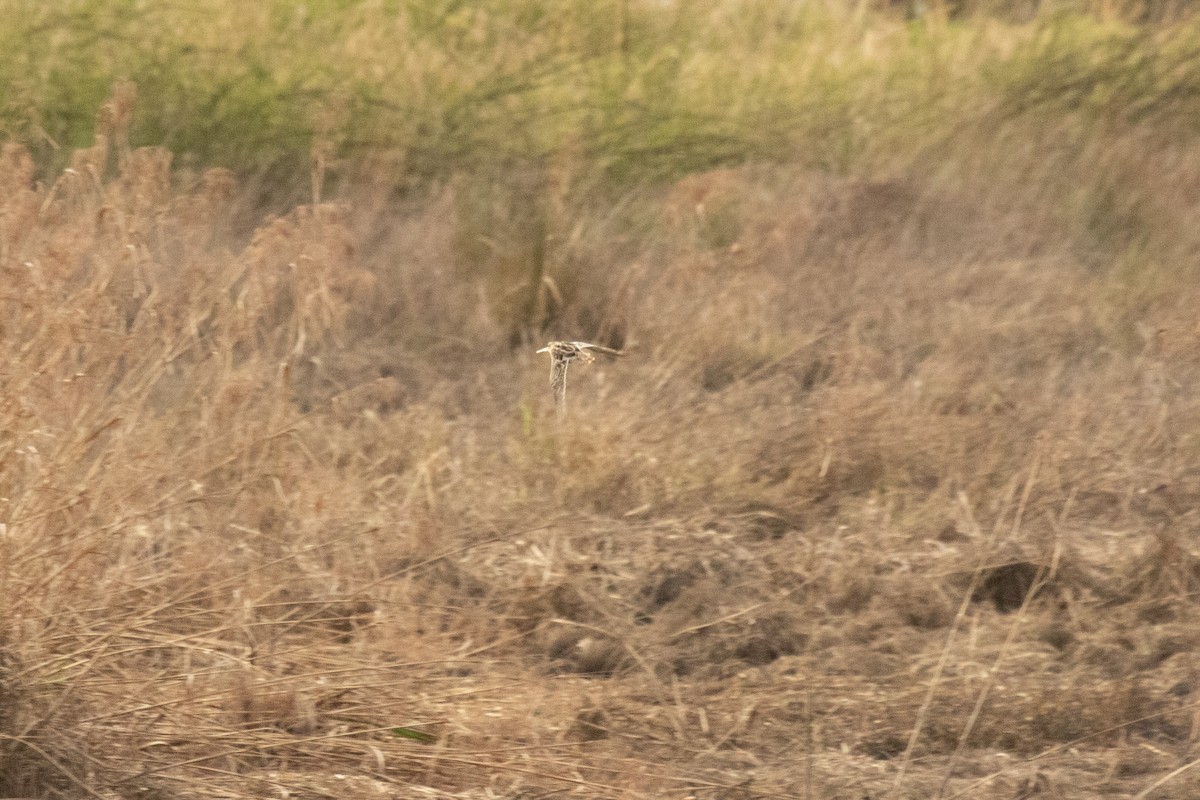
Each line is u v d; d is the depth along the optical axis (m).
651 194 37.88
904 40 45.53
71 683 14.77
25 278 16.31
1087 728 17.38
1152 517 24.06
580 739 16.86
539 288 31.69
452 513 22.05
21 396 15.23
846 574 20.98
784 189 38.16
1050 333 31.84
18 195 17.52
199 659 17.12
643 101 40.56
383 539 20.84
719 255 32.06
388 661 18.00
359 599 19.08
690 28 43.88
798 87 42.78
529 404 26.55
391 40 39.16
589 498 23.06
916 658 19.14
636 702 17.88
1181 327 27.23
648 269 32.94
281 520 20.17
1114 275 35.56
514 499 22.81
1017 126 41.78
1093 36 44.38
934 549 22.31
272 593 17.98
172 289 19.88
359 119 36.75
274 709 16.08
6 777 13.95
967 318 31.41
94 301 16.78
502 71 39.16
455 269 33.16
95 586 16.31
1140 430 26.42
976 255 35.97
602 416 24.77
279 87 37.19
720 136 39.88
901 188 37.72
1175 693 18.36
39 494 15.34
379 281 31.38
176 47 36.62
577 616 20.00
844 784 15.78
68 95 35.22
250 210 33.69
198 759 14.69
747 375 28.88
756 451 25.00
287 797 14.60
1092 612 20.66
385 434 24.75
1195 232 37.53
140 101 35.53
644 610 20.47
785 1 46.16
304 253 20.25
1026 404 27.72
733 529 22.53
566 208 34.50
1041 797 15.73
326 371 28.22
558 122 39.44
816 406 26.42
